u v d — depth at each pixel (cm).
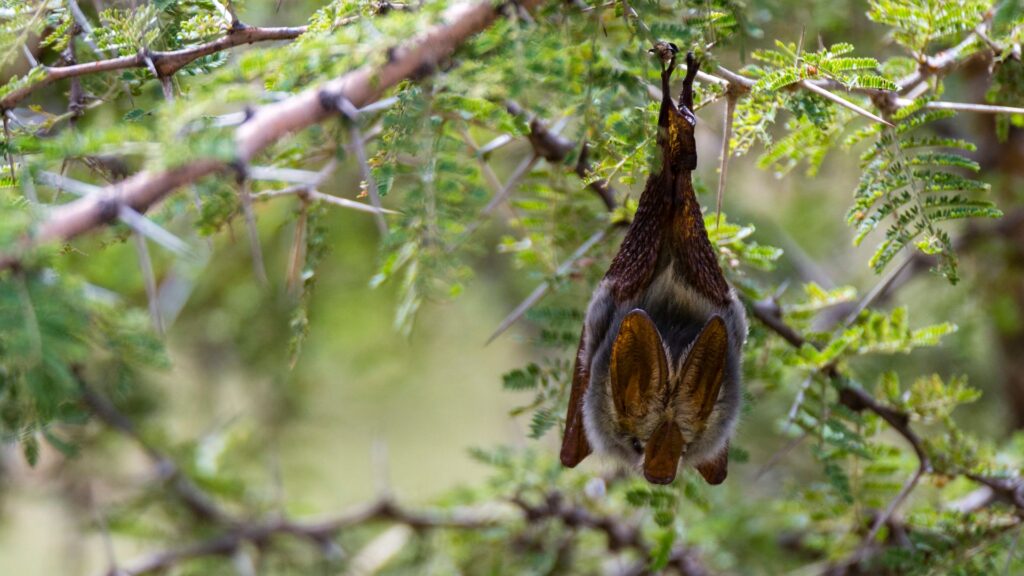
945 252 789
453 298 862
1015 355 1617
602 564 1435
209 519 1516
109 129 596
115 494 1559
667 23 715
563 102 743
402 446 2367
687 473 961
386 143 716
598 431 847
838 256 1845
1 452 1509
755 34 923
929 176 800
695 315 830
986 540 1026
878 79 745
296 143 815
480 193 734
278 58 645
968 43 854
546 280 965
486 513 1421
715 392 774
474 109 747
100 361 1017
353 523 1455
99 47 798
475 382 2367
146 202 586
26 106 913
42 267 595
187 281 1562
